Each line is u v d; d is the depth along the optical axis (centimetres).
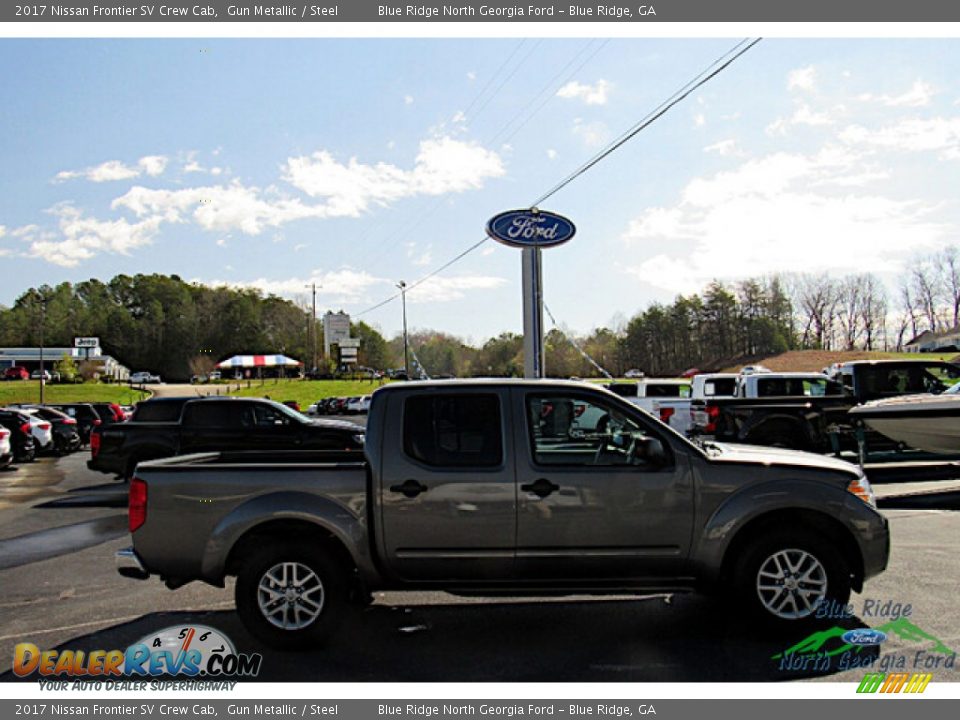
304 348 12450
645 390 1986
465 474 532
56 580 776
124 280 13362
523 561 532
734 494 534
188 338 12394
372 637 564
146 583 755
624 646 538
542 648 536
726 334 8675
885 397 1576
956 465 1518
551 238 2322
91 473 1953
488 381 559
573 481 531
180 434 1391
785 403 1466
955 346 7012
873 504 552
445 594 678
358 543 530
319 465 543
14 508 1323
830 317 8944
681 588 540
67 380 8694
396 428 542
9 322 12331
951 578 679
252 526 533
